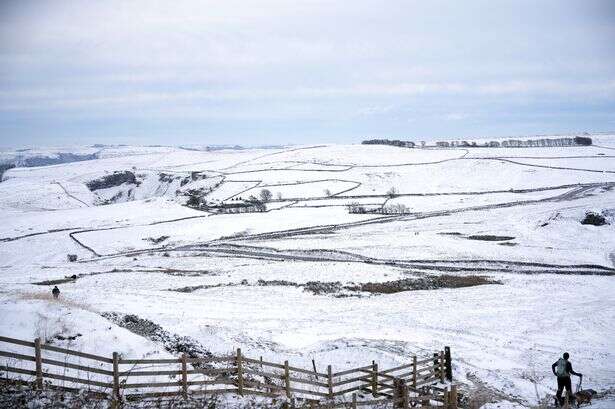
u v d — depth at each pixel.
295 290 53.72
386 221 113.12
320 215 122.56
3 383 15.16
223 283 57.91
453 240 87.62
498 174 175.25
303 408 17.06
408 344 31.33
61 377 15.58
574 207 108.69
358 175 181.50
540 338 35.09
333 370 24.36
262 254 83.50
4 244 103.88
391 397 19.89
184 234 108.31
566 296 50.38
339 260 75.75
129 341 22.69
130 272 68.06
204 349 25.69
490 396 21.91
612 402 20.00
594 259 72.00
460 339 34.31
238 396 17.33
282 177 184.38
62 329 21.91
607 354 31.31
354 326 37.91
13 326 21.55
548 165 183.38
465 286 56.47
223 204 144.12
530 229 94.56
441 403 20.84
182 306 42.38
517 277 61.09
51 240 105.88
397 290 54.25
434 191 155.75
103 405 15.26
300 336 34.44
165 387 17.69
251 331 34.22
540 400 21.94
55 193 196.88
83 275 66.62
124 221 124.44
